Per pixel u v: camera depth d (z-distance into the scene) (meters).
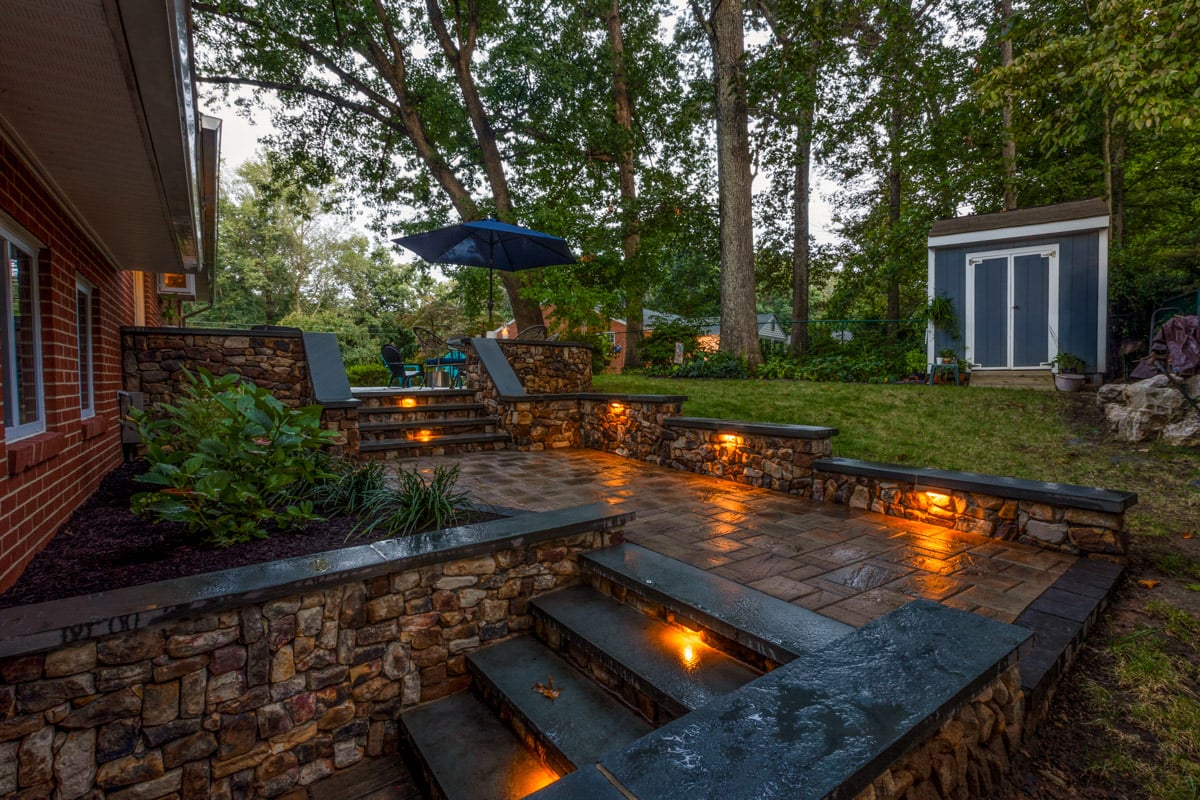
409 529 2.92
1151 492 4.32
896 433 6.14
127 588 1.97
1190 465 4.71
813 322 12.82
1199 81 4.29
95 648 1.73
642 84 13.85
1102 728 1.83
